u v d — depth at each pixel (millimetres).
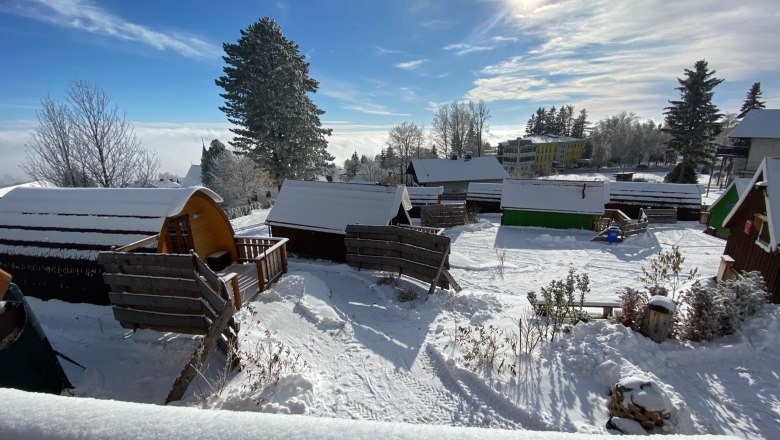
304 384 5031
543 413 4531
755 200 9891
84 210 8172
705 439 1166
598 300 7434
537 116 98812
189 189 8305
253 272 9469
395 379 5375
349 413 4652
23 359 4281
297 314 7477
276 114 30562
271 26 29906
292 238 14383
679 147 41250
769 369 5504
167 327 5922
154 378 5309
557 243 17828
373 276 9977
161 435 1111
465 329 6648
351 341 6465
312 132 33219
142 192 8297
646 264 13578
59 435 1112
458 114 65250
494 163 48281
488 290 10438
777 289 8523
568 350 5801
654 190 26672
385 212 13109
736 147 39656
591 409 4605
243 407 4602
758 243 9250
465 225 22609
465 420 4539
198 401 4734
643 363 5598
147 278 5770
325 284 9375
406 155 70938
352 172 76688
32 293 8047
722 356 5770
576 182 23250
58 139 20531
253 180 36219
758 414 4641
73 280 7707
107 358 5785
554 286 7137
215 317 5375
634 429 4016
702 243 17625
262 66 30000
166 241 7844
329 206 14023
